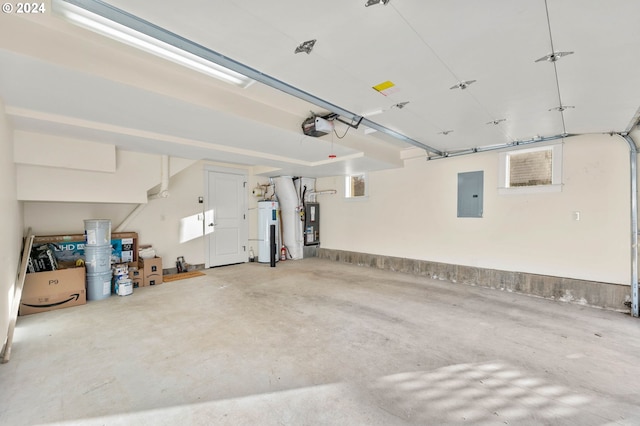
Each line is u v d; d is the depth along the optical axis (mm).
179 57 2166
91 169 3723
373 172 6391
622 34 1620
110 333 2896
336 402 1876
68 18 1740
